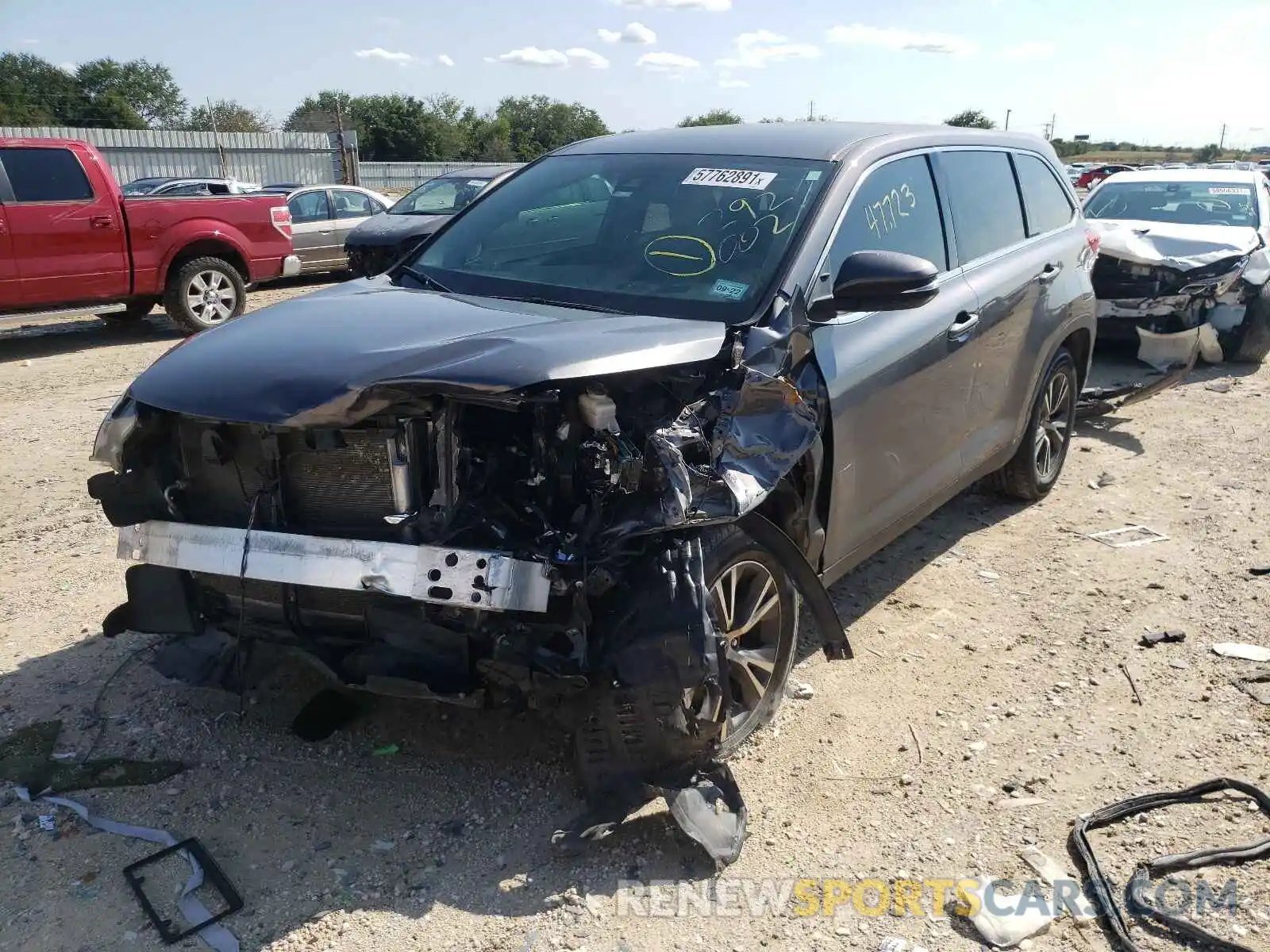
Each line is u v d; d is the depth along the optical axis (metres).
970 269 4.54
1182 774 3.36
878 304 3.30
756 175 3.91
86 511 5.71
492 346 2.88
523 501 2.87
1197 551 5.19
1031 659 4.12
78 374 9.52
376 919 2.71
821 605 3.27
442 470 2.82
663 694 2.79
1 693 3.76
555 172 4.42
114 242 10.69
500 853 2.97
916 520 4.38
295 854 2.96
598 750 3.00
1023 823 3.12
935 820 3.14
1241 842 3.01
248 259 12.02
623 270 3.68
